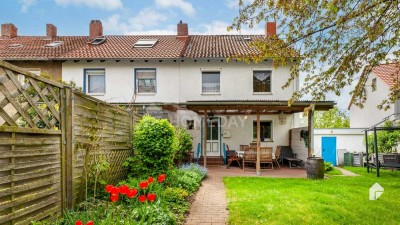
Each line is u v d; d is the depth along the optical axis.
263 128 17.47
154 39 19.36
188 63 17.00
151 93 16.91
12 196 3.58
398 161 12.53
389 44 4.87
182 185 7.92
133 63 16.89
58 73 16.77
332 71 5.12
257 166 12.18
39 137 4.20
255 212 6.02
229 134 17.16
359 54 4.97
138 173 7.76
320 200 7.15
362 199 7.46
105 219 4.56
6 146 3.51
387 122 15.49
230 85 16.97
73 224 4.17
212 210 6.31
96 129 6.29
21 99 4.07
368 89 21.56
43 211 4.25
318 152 18.91
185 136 14.19
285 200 7.07
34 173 4.04
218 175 11.91
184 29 19.67
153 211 4.89
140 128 8.00
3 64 3.55
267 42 5.11
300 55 5.21
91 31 19.75
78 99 5.49
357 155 17.44
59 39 20.02
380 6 4.67
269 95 16.89
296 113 17.22
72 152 5.06
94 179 5.93
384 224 5.61
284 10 4.61
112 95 16.78
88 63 16.80
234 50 17.25
